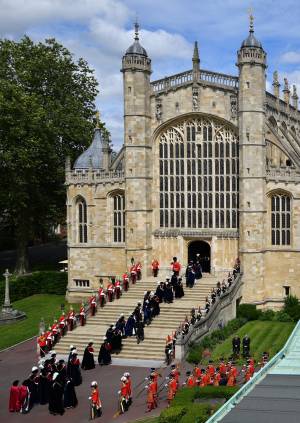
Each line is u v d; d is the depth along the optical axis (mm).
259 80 66188
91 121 93562
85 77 92125
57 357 52219
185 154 70688
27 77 82625
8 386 44906
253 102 66188
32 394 40781
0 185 81062
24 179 80250
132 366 49062
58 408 38969
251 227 66688
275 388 28938
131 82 69812
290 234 67375
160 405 39719
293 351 37969
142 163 70438
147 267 71250
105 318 59406
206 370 42688
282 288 67562
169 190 71562
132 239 70875
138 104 69938
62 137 86562
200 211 70688
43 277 81000
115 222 73938
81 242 75875
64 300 76375
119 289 64312
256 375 31188
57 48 88250
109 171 73312
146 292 60594
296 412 24391
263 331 58375
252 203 66500
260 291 66875
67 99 86625
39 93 85875
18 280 77688
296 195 66500
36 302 75750
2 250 119000
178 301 60906
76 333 56188
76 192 75188
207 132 69750
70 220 75750
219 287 60688
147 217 71062
